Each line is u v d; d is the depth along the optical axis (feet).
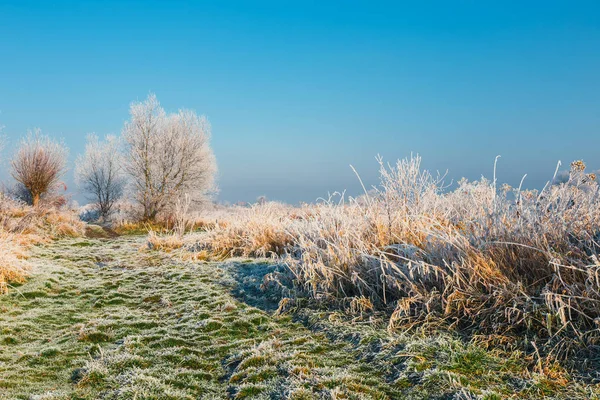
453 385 9.67
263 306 17.83
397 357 11.28
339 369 11.11
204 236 35.83
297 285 19.11
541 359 10.58
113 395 10.50
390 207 20.65
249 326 15.31
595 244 13.42
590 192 15.88
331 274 17.63
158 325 15.88
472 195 18.90
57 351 13.55
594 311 11.37
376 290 16.85
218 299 18.49
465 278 14.58
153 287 21.47
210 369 12.14
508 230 15.33
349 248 19.22
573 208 15.25
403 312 14.52
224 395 10.63
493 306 12.71
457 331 12.67
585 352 10.62
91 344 14.03
